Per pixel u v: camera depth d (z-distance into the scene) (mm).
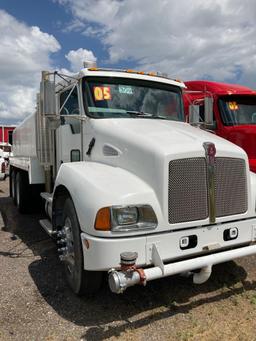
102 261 3309
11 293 4062
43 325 3428
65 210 4070
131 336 3240
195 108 5793
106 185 3508
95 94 4801
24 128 8008
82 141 4824
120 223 3309
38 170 6879
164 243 3449
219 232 3744
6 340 3191
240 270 4660
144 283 3141
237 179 3865
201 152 3615
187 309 3695
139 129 4195
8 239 6246
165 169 3439
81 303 3830
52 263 4992
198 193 3600
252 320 3463
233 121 8156
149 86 5266
